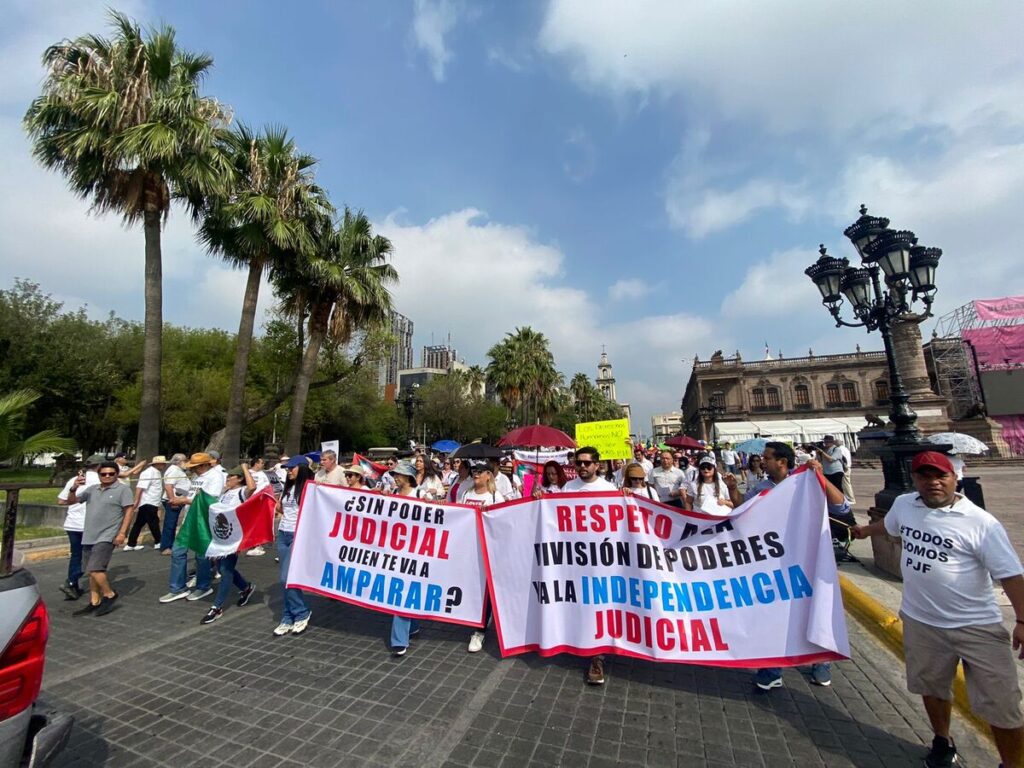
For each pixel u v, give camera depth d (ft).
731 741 9.14
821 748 8.91
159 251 37.27
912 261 22.08
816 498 11.34
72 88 33.27
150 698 11.01
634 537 12.45
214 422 98.17
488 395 174.40
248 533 17.03
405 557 14.51
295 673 12.28
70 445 22.77
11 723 5.57
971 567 8.06
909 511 9.05
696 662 11.18
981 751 8.84
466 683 11.67
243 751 9.00
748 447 46.32
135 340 95.04
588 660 13.07
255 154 44.14
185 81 37.42
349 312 54.65
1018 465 95.14
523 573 13.25
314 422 110.01
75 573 19.40
